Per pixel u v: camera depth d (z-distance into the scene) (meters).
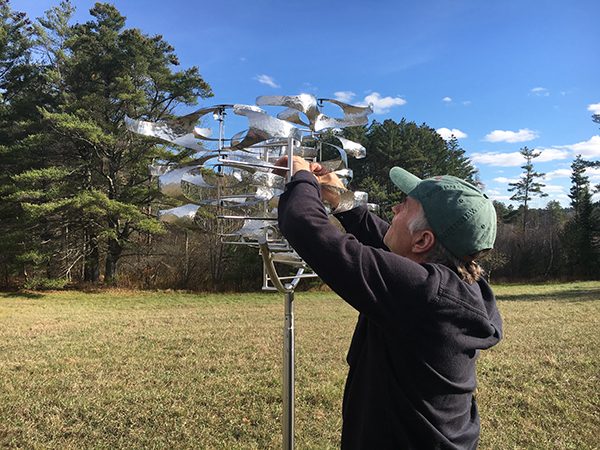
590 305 13.39
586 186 30.88
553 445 3.38
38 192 16.81
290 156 1.23
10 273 18.02
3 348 6.59
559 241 30.88
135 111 17.67
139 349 6.57
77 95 18.56
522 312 11.58
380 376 1.02
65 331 8.24
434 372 0.97
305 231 0.95
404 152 26.73
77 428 3.58
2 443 3.32
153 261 20.53
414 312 0.93
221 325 9.10
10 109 19.53
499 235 31.14
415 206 1.10
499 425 3.72
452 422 1.03
